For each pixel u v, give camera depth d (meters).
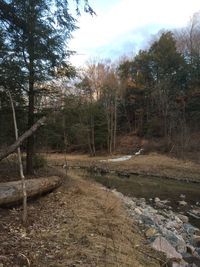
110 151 44.66
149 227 11.15
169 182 25.95
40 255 6.55
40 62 13.07
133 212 13.30
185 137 39.38
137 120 49.72
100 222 9.70
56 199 11.72
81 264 6.38
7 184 10.13
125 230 9.67
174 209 16.19
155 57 48.12
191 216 14.85
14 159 15.96
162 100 44.66
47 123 14.15
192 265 8.53
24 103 13.75
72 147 45.81
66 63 13.80
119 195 17.55
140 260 7.59
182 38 54.62
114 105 46.81
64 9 12.33
